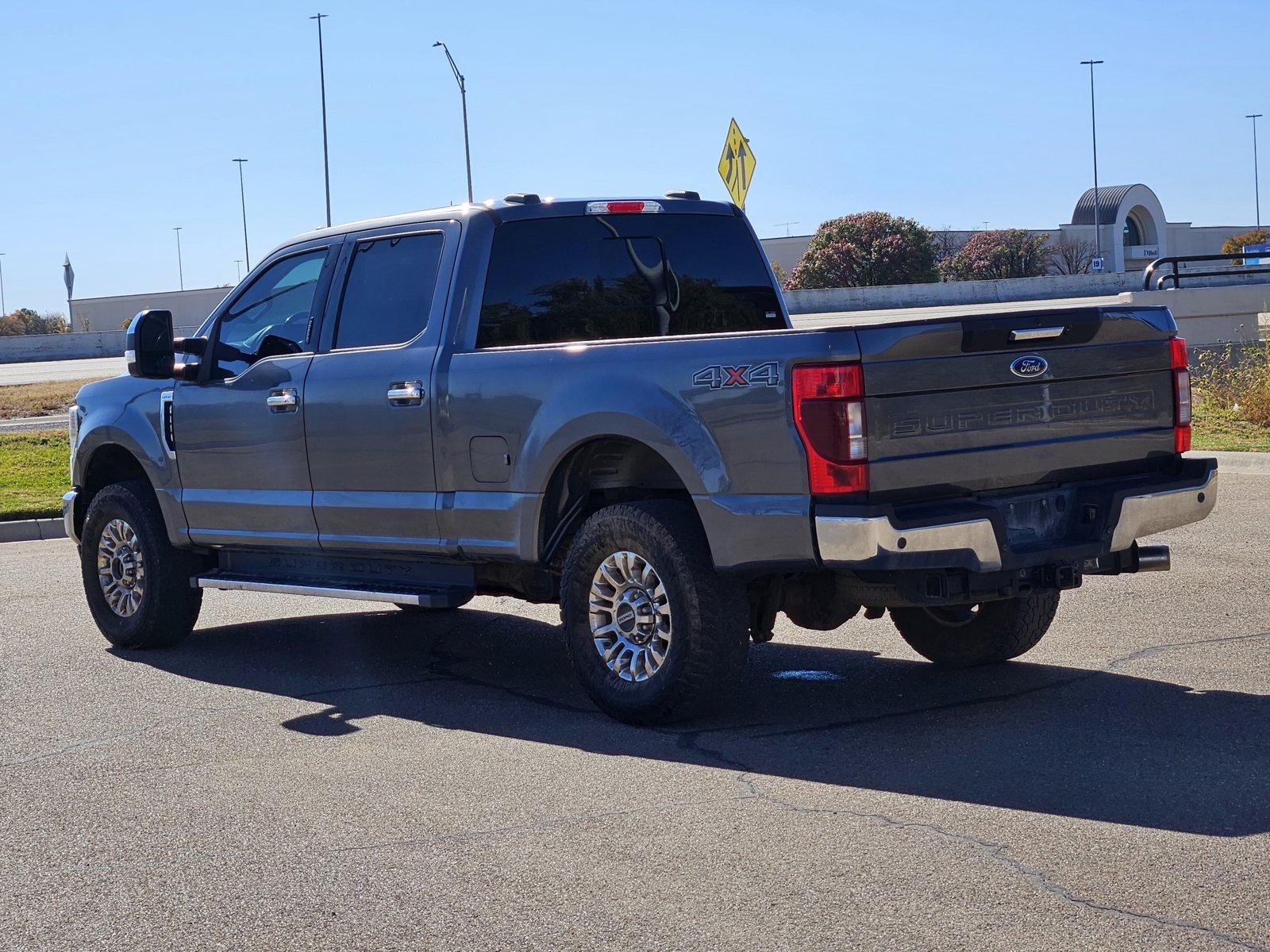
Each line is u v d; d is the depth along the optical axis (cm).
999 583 574
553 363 629
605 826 482
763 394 558
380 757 583
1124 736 565
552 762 566
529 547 644
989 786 507
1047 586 581
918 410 554
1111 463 612
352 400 708
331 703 686
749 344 566
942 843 451
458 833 481
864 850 447
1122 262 8569
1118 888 408
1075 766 528
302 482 740
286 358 750
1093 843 444
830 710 631
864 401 542
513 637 847
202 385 791
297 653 816
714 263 756
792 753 564
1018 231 7688
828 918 394
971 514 553
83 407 869
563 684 715
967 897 405
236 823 503
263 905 424
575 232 711
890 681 686
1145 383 622
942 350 558
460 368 664
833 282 6769
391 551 705
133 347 774
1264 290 2422
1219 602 832
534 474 634
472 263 683
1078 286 6212
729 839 463
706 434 575
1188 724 579
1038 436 586
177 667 784
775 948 376
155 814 518
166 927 411
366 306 724
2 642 871
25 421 2306
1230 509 1185
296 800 527
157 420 814
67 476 1736
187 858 468
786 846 454
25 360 5553
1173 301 2061
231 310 795
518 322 691
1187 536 1064
